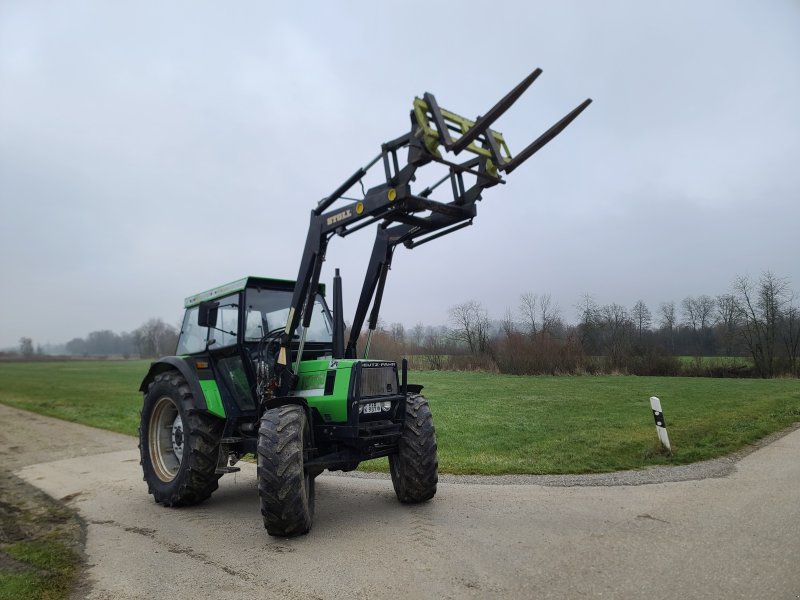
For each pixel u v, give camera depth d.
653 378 32.72
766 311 38.19
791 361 37.16
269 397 5.46
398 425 5.60
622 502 5.49
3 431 12.72
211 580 3.81
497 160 4.60
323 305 6.86
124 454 9.59
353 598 3.40
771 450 8.46
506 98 3.71
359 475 7.52
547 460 8.05
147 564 4.18
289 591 3.56
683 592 3.30
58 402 20.30
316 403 5.25
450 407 16.25
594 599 3.24
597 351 40.78
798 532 4.35
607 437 10.05
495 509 5.35
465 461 8.05
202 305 6.06
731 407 15.33
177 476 5.93
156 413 6.61
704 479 6.48
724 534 4.36
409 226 5.81
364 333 6.62
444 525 4.86
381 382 5.45
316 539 4.61
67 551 4.54
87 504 6.17
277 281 6.32
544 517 5.01
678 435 9.94
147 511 5.85
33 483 7.29
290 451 4.62
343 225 5.20
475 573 3.71
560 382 28.27
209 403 5.85
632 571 3.64
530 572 3.69
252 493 6.74
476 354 43.66
